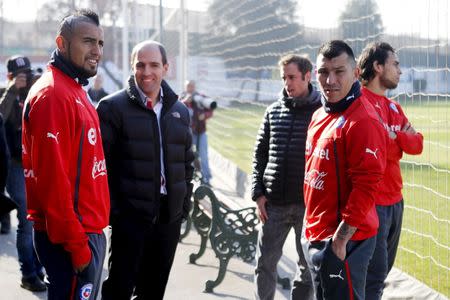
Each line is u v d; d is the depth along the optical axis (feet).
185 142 14.71
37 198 11.02
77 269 11.19
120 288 14.15
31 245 18.78
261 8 37.40
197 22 54.75
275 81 35.32
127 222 13.99
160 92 14.35
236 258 22.62
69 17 11.48
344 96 11.30
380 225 13.38
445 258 20.94
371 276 13.48
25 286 18.93
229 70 47.34
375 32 21.40
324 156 11.43
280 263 21.15
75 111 11.11
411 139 13.61
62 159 10.90
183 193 14.67
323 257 11.29
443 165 22.98
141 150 13.89
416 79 19.79
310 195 11.76
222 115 56.90
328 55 11.27
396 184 13.66
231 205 24.88
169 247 14.73
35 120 10.78
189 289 19.22
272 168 15.48
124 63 49.42
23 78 18.95
